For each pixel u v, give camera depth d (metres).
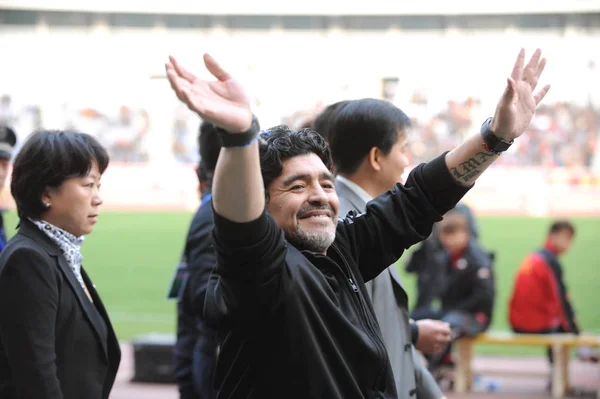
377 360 3.00
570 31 64.62
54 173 3.87
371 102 4.43
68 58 65.31
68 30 65.88
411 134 4.45
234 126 2.63
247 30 67.56
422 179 3.48
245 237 2.69
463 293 10.12
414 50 66.62
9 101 60.75
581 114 54.75
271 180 3.07
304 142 3.11
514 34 65.50
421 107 60.88
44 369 3.55
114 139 58.19
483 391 10.48
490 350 13.51
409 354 4.14
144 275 22.08
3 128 5.51
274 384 2.88
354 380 2.92
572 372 11.70
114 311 17.20
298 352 2.84
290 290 2.83
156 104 60.75
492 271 10.13
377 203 3.50
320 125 5.03
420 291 10.67
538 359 12.75
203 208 4.98
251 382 2.95
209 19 67.19
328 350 2.90
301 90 65.88
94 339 3.88
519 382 11.14
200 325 4.99
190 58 66.19
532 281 10.69
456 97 63.97
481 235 29.98
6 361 3.71
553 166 50.78
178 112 59.31
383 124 4.32
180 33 67.06
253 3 65.69
